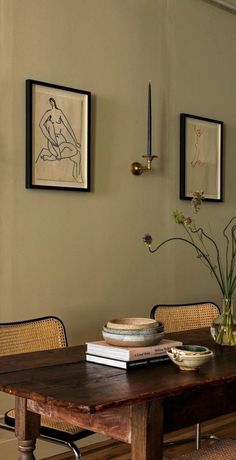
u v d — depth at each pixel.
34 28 3.22
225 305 2.49
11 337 2.61
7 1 3.11
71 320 3.39
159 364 2.10
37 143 3.22
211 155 4.16
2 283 3.09
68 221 3.38
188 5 4.04
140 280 3.75
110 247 3.59
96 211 3.52
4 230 3.10
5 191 3.10
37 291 3.23
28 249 3.20
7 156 3.11
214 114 4.23
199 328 2.96
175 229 3.96
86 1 3.46
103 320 3.55
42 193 3.26
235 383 2.04
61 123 3.33
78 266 3.43
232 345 2.47
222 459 1.97
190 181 4.02
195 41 4.09
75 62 3.41
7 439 3.10
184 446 3.37
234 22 4.41
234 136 4.38
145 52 3.78
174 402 1.82
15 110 3.14
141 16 3.75
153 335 2.10
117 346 2.11
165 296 3.90
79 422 1.88
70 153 3.37
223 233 4.29
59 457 3.23
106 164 3.57
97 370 2.02
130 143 3.69
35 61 3.23
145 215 3.78
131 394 1.69
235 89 4.40
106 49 3.56
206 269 4.16
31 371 2.02
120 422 1.78
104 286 3.56
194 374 1.95
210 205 4.20
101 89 3.54
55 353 2.34
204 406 1.93
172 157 3.94
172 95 3.94
